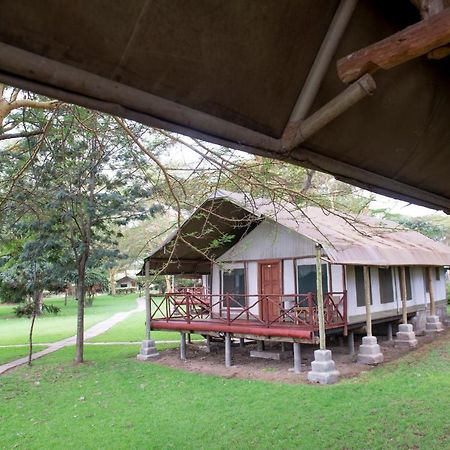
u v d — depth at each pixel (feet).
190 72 4.76
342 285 36.55
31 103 10.37
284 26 5.07
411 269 51.26
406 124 7.07
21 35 3.80
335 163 7.07
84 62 4.17
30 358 40.37
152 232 82.58
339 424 21.35
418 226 79.30
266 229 40.68
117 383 32.09
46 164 15.76
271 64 5.26
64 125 13.32
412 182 8.54
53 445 20.49
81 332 41.09
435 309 56.24
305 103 5.70
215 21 4.59
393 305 45.62
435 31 4.13
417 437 19.31
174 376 33.53
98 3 3.93
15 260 40.91
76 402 27.63
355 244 35.01
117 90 4.42
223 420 22.86
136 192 34.37
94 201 35.32
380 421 21.40
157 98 4.75
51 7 3.76
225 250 43.27
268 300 35.86
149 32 4.30
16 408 26.66
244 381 30.94
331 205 19.58
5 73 3.89
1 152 15.69
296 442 19.60
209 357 40.91
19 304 53.67
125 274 203.00
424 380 28.55
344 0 5.32
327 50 5.49
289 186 12.73
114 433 21.71
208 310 43.65
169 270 43.06
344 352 40.01
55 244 36.78
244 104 5.38
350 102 5.05
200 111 5.15
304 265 38.29
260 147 5.83
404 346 41.60
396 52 4.36
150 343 41.68
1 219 15.96
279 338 33.40
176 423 22.79
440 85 6.85
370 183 7.91
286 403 25.08
